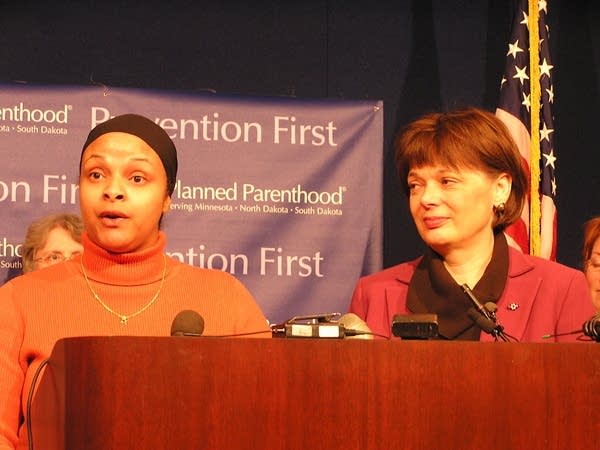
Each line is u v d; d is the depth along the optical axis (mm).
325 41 6617
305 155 5957
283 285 5875
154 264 3102
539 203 5828
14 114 5707
